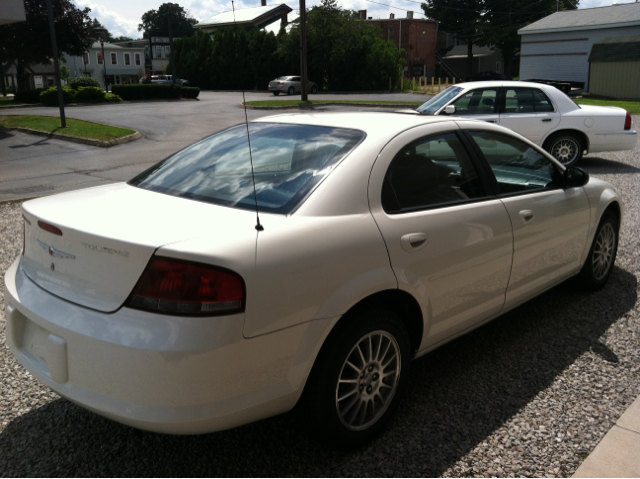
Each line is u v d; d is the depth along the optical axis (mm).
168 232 2225
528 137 10305
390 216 2723
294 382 2338
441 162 3131
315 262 2354
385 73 45219
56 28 44594
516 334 3939
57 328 2270
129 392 2111
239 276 2129
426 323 2906
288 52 47375
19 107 30984
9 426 2842
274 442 2742
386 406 2775
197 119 23281
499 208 3312
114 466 2555
